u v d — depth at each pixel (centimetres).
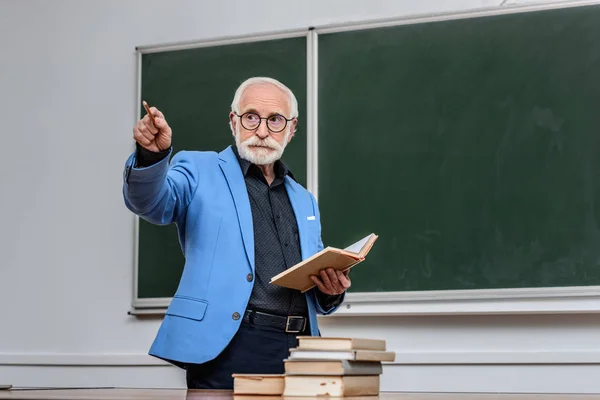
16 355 359
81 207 364
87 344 354
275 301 187
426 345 314
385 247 321
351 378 139
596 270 298
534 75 315
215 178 199
